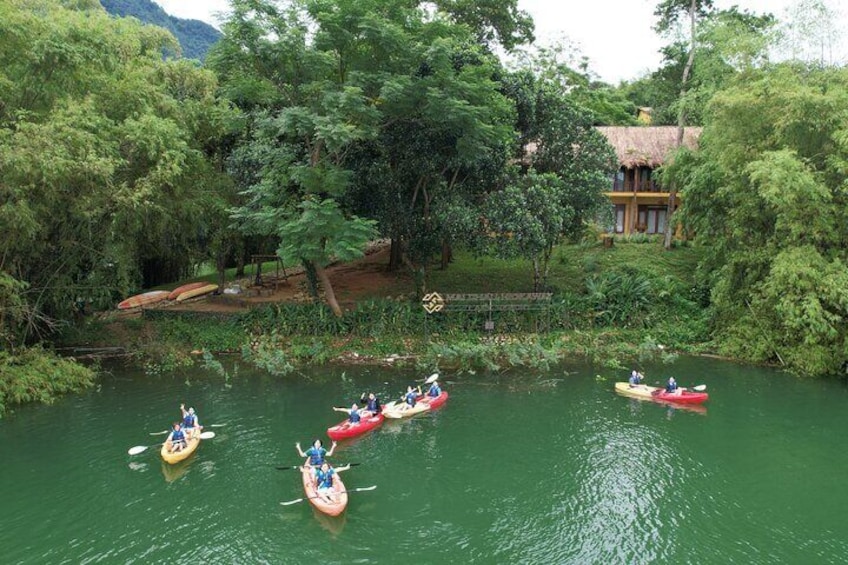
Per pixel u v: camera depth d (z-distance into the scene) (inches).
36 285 1088.2
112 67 1048.8
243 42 1071.0
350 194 1243.8
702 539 589.0
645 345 1232.2
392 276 1583.4
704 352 1263.5
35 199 922.1
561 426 870.4
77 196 972.6
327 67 1083.3
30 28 904.9
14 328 1022.4
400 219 1243.2
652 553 565.0
